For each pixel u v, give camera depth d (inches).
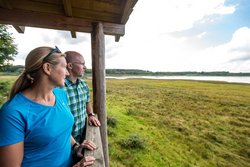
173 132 627.2
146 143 473.4
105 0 113.1
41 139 44.6
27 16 117.0
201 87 2908.5
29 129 42.8
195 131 674.8
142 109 1001.5
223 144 573.9
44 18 119.7
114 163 348.5
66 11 114.4
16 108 42.1
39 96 47.5
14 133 40.0
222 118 943.7
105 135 135.9
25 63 48.1
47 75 47.4
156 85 3041.3
